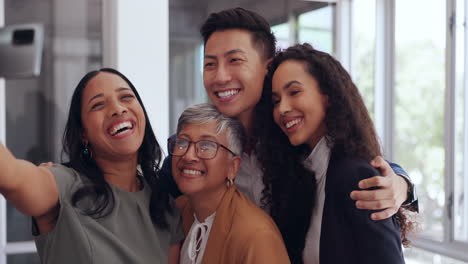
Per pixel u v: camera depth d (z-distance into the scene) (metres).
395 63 3.87
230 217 1.51
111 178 1.46
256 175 1.76
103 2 3.28
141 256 1.39
